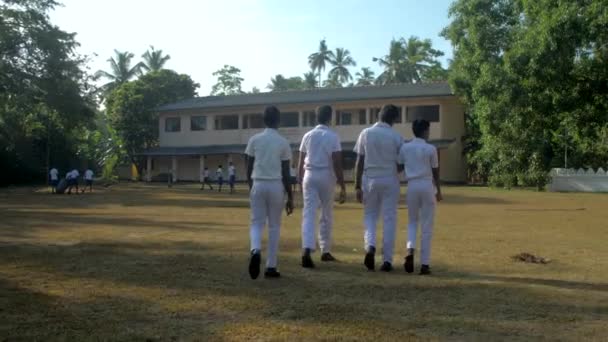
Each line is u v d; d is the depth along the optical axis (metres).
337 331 4.27
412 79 63.03
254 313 4.78
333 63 71.38
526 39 22.05
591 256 8.06
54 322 4.51
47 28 30.34
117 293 5.50
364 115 42.88
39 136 40.41
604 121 23.42
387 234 6.87
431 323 4.50
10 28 29.47
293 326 4.40
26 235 10.45
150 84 52.06
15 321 4.53
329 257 7.63
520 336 4.18
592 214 15.73
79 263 7.21
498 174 28.14
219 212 16.31
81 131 41.12
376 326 4.40
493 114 25.05
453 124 41.00
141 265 7.07
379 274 6.60
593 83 22.12
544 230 11.60
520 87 22.84
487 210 17.31
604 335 4.21
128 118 49.91
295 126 44.72
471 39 29.72
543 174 26.84
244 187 36.03
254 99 46.56
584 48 21.41
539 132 25.03
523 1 23.61
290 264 7.27
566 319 4.64
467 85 34.06
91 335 4.17
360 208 17.86
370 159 6.92
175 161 46.88
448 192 28.97
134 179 50.88
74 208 17.83
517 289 5.75
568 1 20.66
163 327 4.38
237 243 9.30
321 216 7.61
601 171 30.12
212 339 4.08
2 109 32.31
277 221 6.42
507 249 8.78
